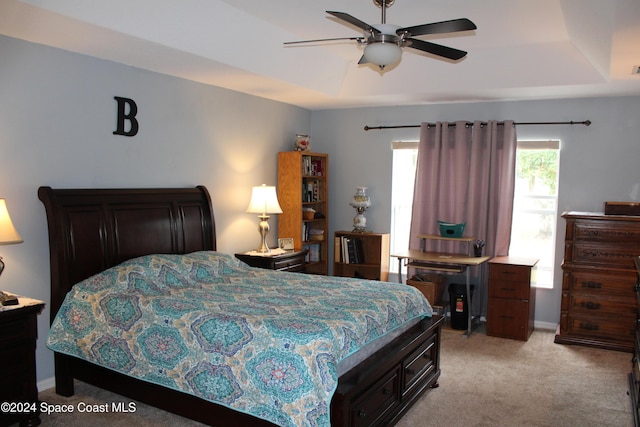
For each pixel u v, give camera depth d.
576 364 4.26
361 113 6.23
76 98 3.65
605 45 3.28
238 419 2.70
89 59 3.72
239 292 3.51
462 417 3.28
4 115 3.24
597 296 4.66
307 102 5.88
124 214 3.89
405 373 3.22
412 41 2.85
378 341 3.09
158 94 4.29
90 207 3.67
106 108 3.86
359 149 6.27
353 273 6.28
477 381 3.88
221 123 4.98
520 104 5.43
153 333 2.99
